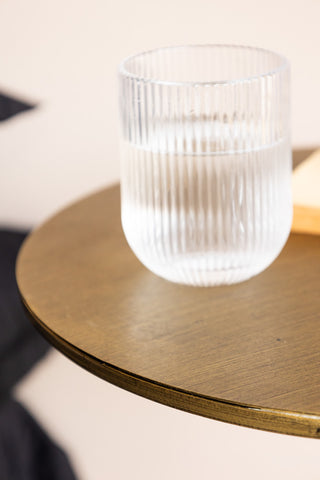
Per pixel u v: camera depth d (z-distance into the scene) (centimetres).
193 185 50
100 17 102
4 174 108
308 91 105
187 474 109
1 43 102
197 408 44
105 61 104
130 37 103
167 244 52
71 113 106
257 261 53
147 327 52
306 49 103
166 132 49
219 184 50
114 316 53
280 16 102
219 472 108
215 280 55
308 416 41
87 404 109
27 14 101
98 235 68
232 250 52
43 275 61
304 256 62
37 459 99
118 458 111
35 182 109
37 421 102
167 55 59
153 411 108
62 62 104
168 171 50
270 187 51
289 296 55
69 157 109
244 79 48
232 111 48
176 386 44
